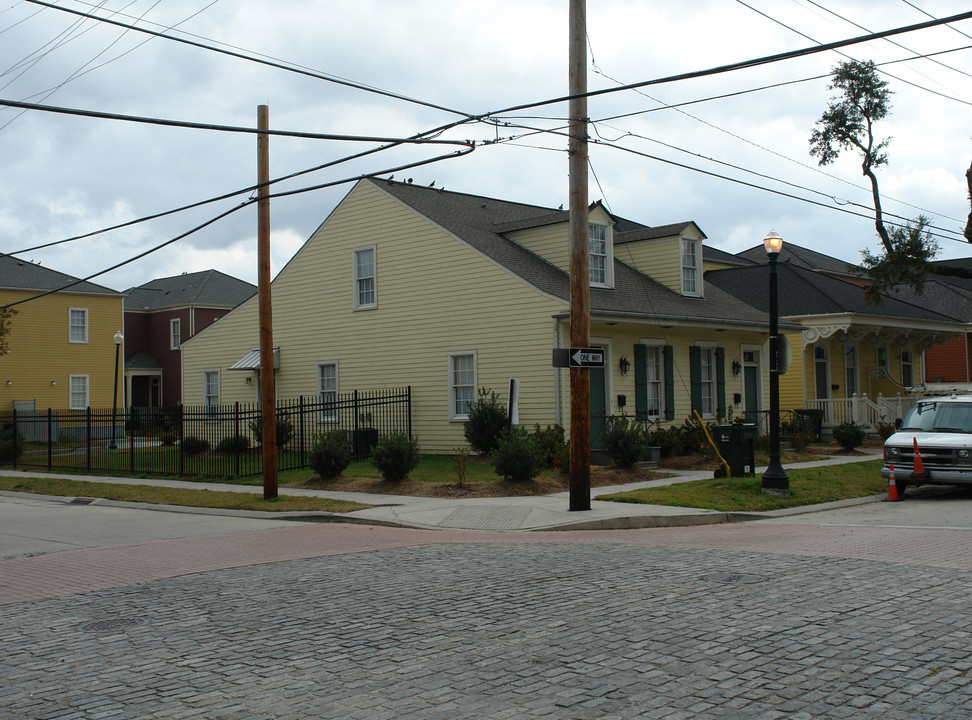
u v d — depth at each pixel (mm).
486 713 5480
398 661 6660
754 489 17203
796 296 32781
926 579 9211
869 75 27109
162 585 10000
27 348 44281
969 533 12625
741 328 27672
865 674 6039
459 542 12781
